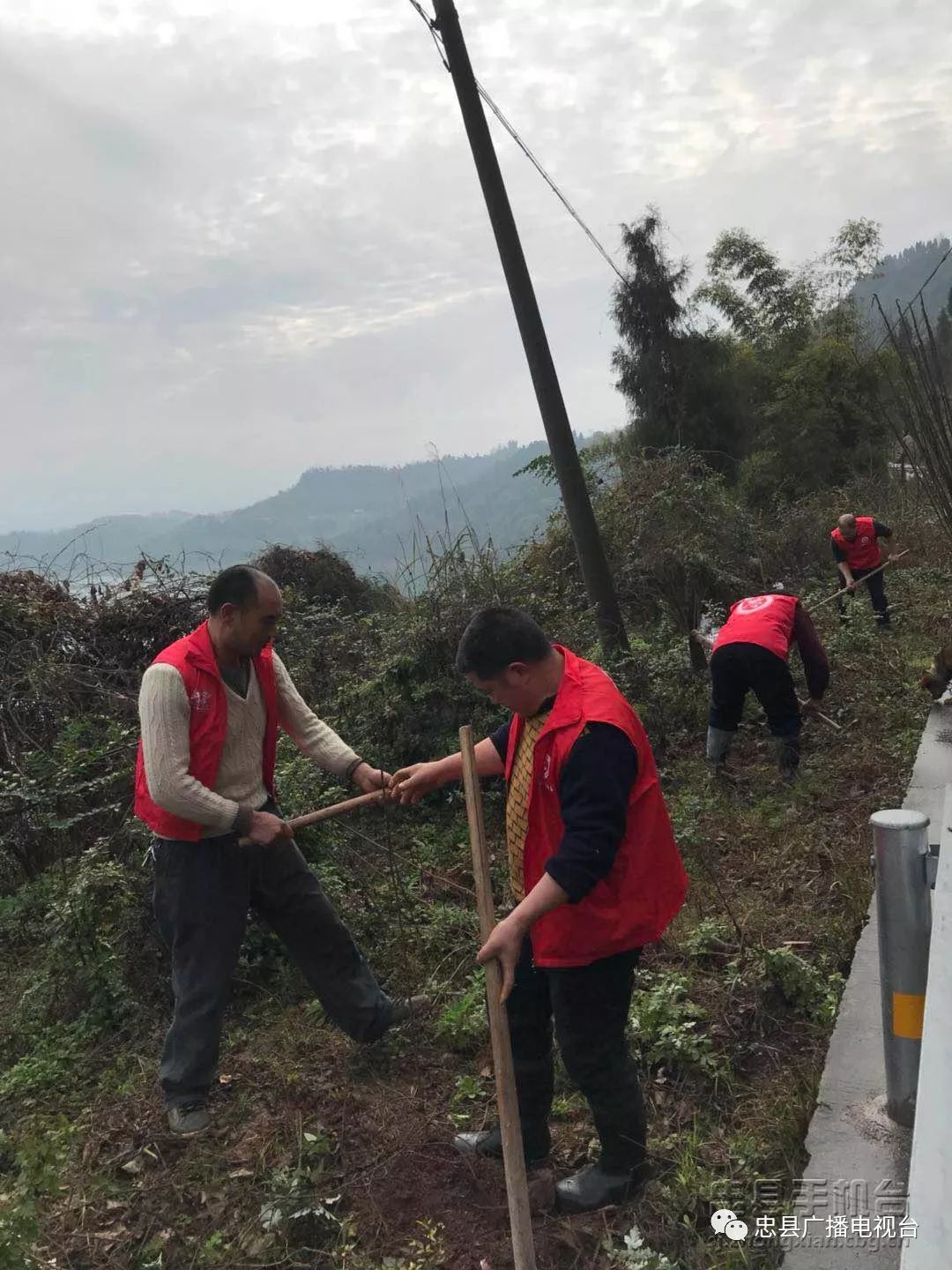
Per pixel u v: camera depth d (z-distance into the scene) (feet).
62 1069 11.80
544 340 23.80
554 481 36.40
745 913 13.69
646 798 7.93
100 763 17.60
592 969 8.05
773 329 71.72
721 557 36.09
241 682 10.47
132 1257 8.78
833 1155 8.29
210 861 10.19
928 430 14.28
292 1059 11.45
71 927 12.98
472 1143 9.52
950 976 6.43
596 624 24.72
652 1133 9.50
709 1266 7.79
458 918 14.16
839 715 22.09
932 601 33.68
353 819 18.52
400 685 20.76
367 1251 8.54
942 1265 4.57
